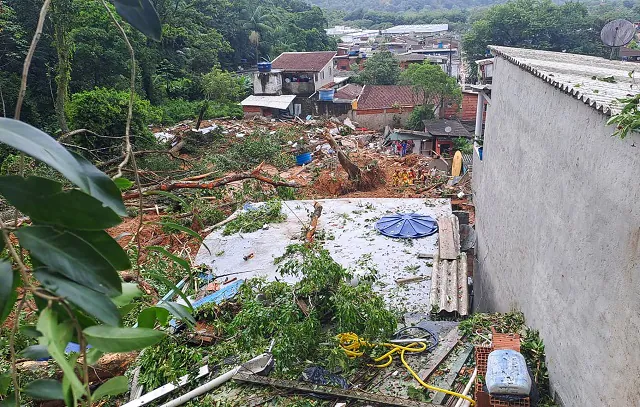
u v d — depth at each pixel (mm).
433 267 8180
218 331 6531
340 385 5395
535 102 6680
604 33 8570
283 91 34812
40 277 935
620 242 3854
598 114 4371
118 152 15555
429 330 6500
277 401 5141
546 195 5969
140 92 26969
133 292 1344
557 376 5262
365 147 25250
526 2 36500
